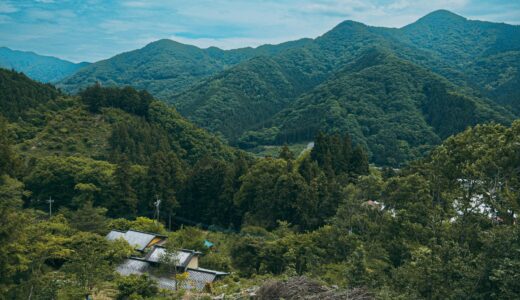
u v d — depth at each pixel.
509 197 24.27
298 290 19.62
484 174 27.56
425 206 29.78
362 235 33.16
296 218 45.59
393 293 18.70
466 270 17.42
